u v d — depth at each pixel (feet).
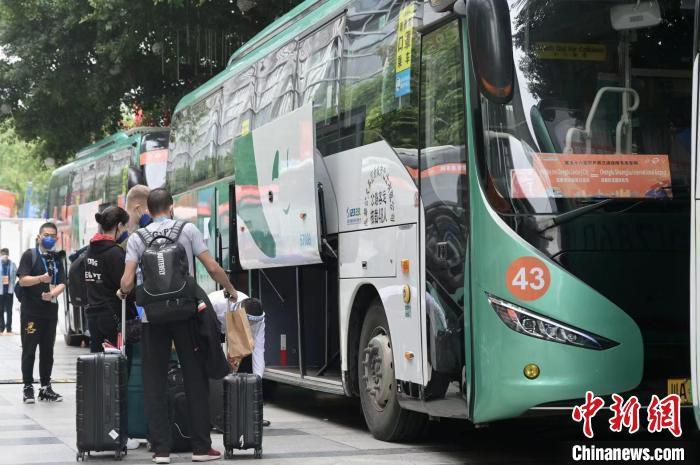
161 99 86.74
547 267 25.44
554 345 25.18
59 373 61.31
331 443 33.09
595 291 25.41
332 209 36.60
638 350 25.39
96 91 84.28
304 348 39.09
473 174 26.48
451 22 28.09
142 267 28.76
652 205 26.04
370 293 34.27
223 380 30.01
